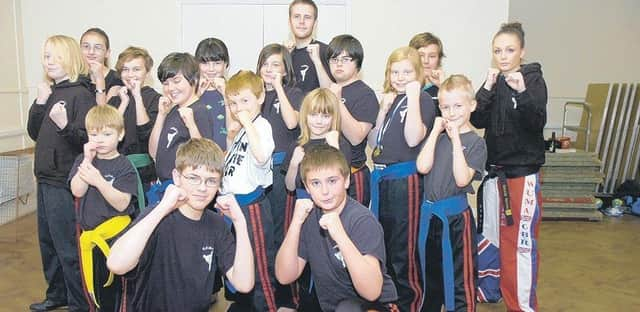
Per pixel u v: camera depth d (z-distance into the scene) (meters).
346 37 2.51
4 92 4.56
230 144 2.46
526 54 5.66
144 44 4.66
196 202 1.63
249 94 2.24
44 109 2.52
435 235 2.25
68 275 2.51
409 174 2.31
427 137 2.33
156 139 2.53
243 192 2.24
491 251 2.78
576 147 5.52
